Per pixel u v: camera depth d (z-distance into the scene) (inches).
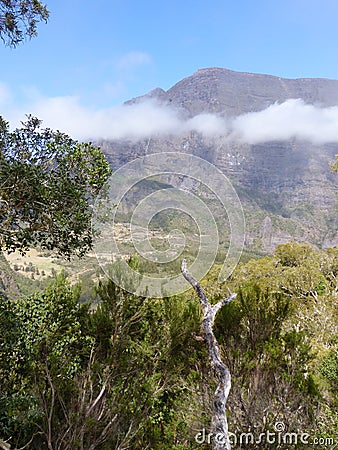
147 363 206.4
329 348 477.1
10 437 134.3
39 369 157.6
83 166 175.8
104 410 141.5
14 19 160.1
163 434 178.4
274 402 158.2
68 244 178.9
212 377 174.4
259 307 185.0
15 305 224.1
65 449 119.9
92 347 216.1
